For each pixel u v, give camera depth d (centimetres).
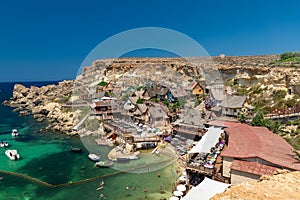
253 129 3006
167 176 2881
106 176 3158
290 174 1327
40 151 4475
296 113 4006
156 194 2639
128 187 2828
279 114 4031
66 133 5481
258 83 5609
